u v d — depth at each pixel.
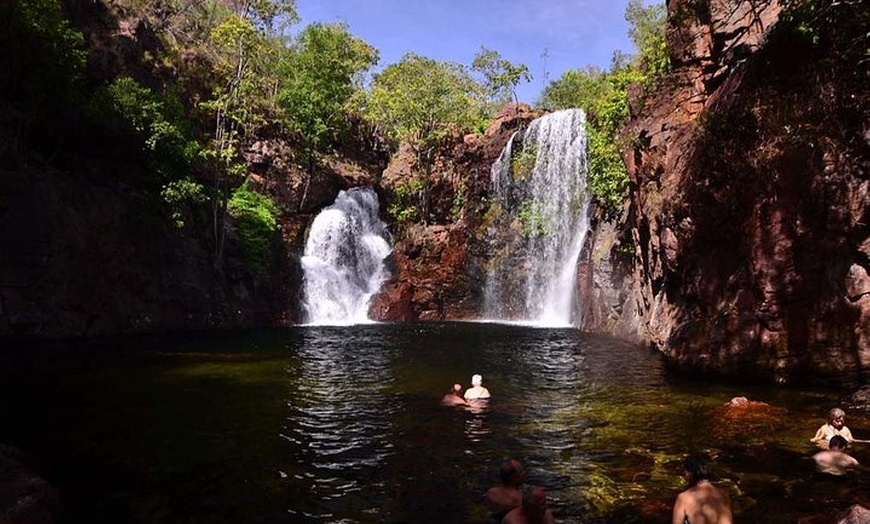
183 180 27.42
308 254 36.75
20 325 21.72
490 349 21.94
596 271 28.31
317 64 40.53
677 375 16.08
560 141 37.31
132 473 8.43
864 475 8.10
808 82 14.50
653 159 20.41
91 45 31.23
